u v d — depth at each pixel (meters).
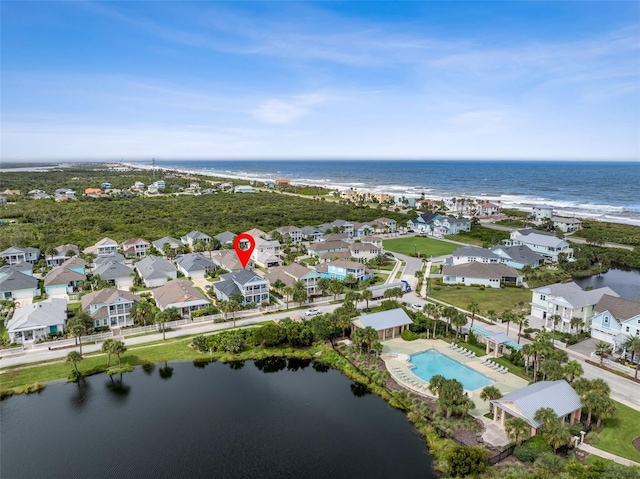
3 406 53.91
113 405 54.34
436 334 73.25
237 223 172.75
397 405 53.75
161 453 45.16
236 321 79.00
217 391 57.97
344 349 68.88
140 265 112.44
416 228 178.88
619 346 64.19
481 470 39.81
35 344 68.81
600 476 36.44
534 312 82.19
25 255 116.62
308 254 134.12
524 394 46.81
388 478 41.31
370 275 107.31
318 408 53.88
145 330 74.94
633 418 48.25
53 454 44.91
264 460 44.12
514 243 138.50
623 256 125.38
